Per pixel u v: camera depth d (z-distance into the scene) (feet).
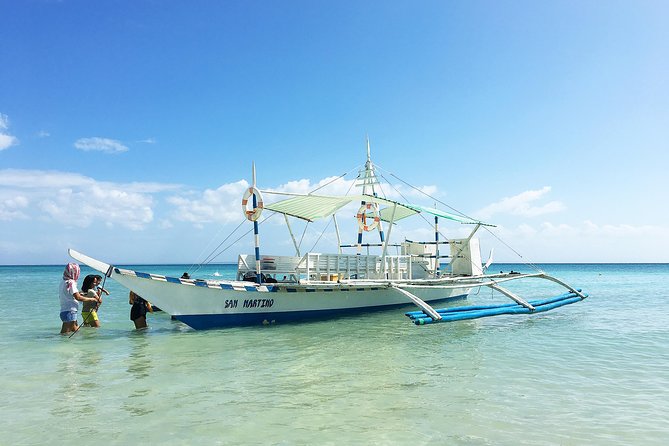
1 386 27.37
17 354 36.37
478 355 36.17
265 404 23.98
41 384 27.84
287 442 19.15
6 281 194.29
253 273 57.00
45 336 44.91
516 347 39.63
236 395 25.57
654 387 27.20
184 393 25.94
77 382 28.27
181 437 19.72
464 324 53.98
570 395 25.54
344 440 19.34
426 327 51.21
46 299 93.91
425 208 66.39
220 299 47.67
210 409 23.24
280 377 29.37
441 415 22.29
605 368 31.94
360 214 78.69
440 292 77.00
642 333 47.32
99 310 70.33
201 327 47.21
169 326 51.67
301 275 57.72
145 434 20.08
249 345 40.11
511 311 56.59
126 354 36.32
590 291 123.75
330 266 57.00
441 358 35.04
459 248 78.84
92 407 23.61
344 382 28.19
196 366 32.37
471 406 23.63
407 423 21.25
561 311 68.69
